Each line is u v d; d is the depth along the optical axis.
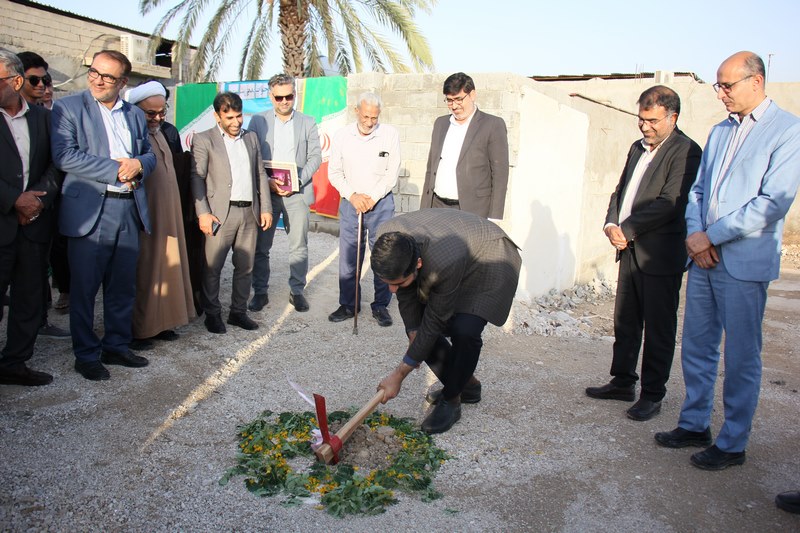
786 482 3.43
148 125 4.75
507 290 3.70
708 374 3.68
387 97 7.88
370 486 3.13
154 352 4.88
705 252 3.41
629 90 16.31
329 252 8.58
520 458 3.58
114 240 4.32
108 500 3.03
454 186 5.23
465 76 4.98
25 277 4.03
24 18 13.74
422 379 4.62
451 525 2.96
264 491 3.13
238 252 5.41
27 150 3.95
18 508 2.93
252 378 4.54
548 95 7.52
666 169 3.96
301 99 9.75
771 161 3.18
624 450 3.72
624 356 4.34
